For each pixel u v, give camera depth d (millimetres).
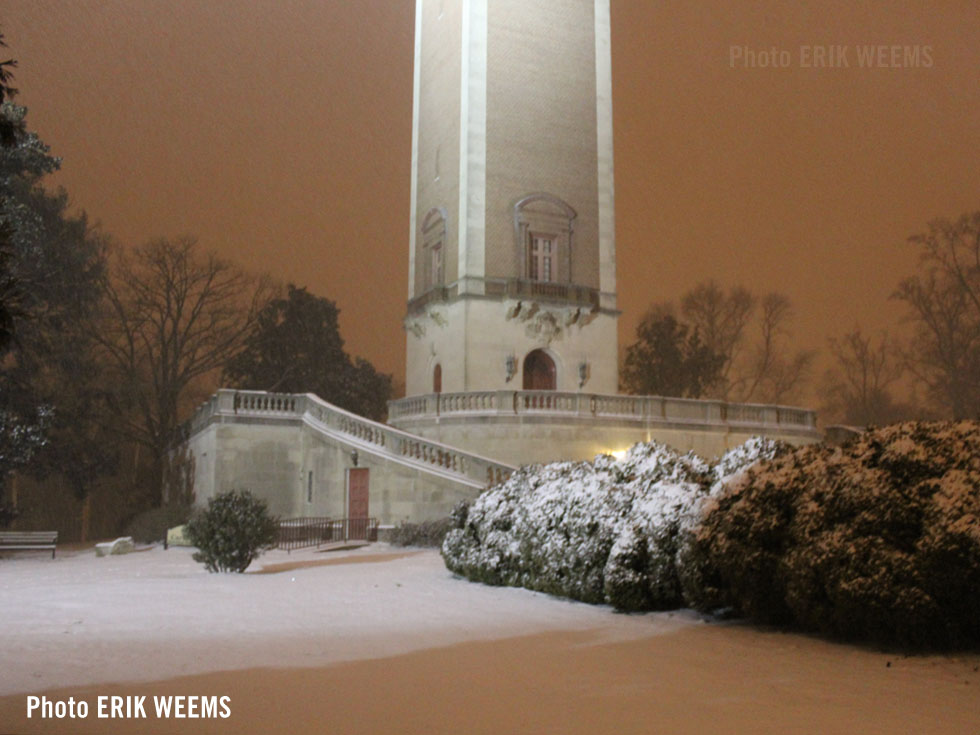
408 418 35594
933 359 62688
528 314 39562
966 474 10258
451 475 29094
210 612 12859
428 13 46375
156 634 10789
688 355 62156
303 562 23094
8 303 11766
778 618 11727
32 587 17234
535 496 16641
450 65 42906
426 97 45781
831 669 8977
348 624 11828
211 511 20266
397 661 9227
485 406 33656
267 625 11664
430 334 42094
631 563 13297
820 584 10719
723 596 12180
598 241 42469
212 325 55094
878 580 10000
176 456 45094
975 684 8266
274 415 35031
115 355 52094
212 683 8086
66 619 12047
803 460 12219
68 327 43781
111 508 60125
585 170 42625
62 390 44594
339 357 57562
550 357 40781
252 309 56875
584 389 40688
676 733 6496
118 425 51906
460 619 12398
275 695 7648
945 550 9648
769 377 76750
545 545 15336
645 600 13141
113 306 53031
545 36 42688
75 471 43312
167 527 36375
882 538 10297
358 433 32438
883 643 10219
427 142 45156
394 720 6859
